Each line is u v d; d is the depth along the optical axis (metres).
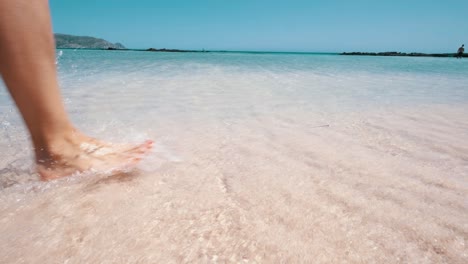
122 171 1.11
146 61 9.34
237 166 1.23
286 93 3.29
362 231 0.79
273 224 0.82
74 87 3.25
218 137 1.63
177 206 0.90
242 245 0.73
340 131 1.79
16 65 0.88
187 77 4.67
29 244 0.71
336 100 2.88
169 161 1.25
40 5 0.92
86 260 0.67
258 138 1.63
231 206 0.91
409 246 0.73
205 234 0.77
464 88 4.08
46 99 0.97
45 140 1.01
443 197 0.97
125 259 0.67
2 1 0.84
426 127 1.88
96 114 2.09
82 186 1.00
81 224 0.79
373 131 1.79
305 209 0.90
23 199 0.91
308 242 0.75
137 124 1.86
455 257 0.70
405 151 1.43
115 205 0.89
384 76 5.97
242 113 2.25
